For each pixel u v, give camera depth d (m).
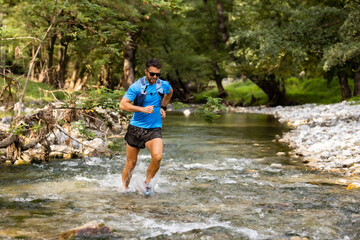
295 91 35.53
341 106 20.14
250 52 23.30
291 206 4.14
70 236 3.18
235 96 34.97
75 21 7.66
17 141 6.49
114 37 8.66
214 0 32.84
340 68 22.97
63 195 4.52
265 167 6.39
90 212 3.88
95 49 21.78
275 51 20.97
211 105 5.77
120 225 3.50
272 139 10.11
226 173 5.90
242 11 24.89
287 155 7.61
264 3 23.83
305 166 6.50
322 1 23.97
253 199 4.43
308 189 4.89
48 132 6.65
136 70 34.72
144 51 31.61
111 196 4.52
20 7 13.50
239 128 12.96
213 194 4.64
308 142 8.88
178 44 35.03
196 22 33.41
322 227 3.49
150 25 29.75
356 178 5.53
